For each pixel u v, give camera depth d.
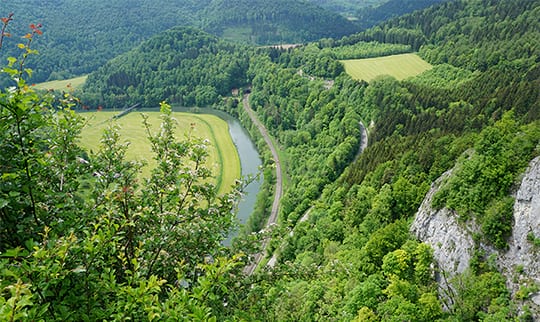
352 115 107.69
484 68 117.88
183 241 10.85
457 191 42.84
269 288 12.96
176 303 8.30
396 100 104.69
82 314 7.45
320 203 75.19
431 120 88.38
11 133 8.38
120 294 7.83
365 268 45.16
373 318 34.41
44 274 6.81
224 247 11.53
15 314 5.67
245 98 159.00
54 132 10.13
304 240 62.19
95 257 8.05
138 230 10.88
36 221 8.85
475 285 36.03
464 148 57.16
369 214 57.38
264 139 120.88
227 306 11.01
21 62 8.39
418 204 53.81
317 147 105.62
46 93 10.05
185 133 12.18
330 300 39.78
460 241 40.34
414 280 41.50
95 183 10.49
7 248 8.70
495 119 75.75
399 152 71.12
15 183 8.34
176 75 168.62
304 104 130.12
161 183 11.50
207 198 12.02
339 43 181.75
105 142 11.30
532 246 34.62
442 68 125.88
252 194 91.50
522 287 33.28
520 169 39.62
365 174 74.44
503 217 38.03
